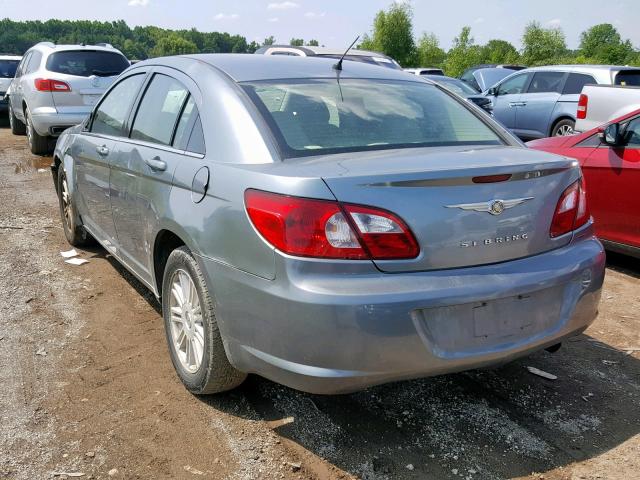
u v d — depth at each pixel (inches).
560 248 113.4
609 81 436.1
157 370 135.9
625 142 208.7
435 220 98.8
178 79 140.7
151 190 133.6
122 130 161.3
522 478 103.5
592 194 216.7
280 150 109.7
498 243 104.3
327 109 123.5
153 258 137.3
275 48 410.9
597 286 117.0
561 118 464.8
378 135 121.0
